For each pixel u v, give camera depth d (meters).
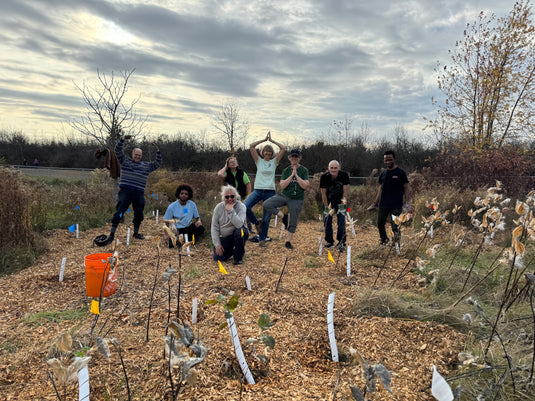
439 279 4.37
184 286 4.26
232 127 24.58
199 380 2.24
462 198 9.04
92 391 2.15
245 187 7.67
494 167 12.23
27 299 3.90
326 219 6.34
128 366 2.40
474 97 15.38
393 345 2.86
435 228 8.09
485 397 2.00
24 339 2.95
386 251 5.79
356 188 12.20
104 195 9.78
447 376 2.44
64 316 3.39
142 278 4.57
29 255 5.33
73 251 6.03
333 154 26.14
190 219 6.55
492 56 14.77
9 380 2.35
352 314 3.49
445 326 3.06
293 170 6.24
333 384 2.34
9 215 5.48
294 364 2.60
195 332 2.94
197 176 13.56
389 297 3.57
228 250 5.49
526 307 3.49
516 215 7.90
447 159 13.73
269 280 4.47
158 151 6.98
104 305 3.65
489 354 2.58
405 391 2.25
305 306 3.63
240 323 3.15
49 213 8.58
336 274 4.87
